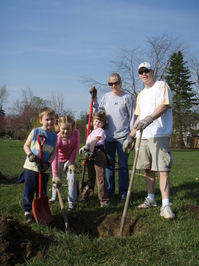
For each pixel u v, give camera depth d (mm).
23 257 3055
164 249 3152
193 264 2844
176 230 3605
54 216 4391
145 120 4043
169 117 4391
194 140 45438
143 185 6648
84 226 4289
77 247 3230
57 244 3338
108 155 5582
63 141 4746
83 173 5277
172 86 45125
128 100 5410
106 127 5480
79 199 5223
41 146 4016
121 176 5363
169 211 4035
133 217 4215
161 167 4230
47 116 4164
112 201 5191
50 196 5676
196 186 6594
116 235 4152
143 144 4492
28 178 4109
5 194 5855
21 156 16625
